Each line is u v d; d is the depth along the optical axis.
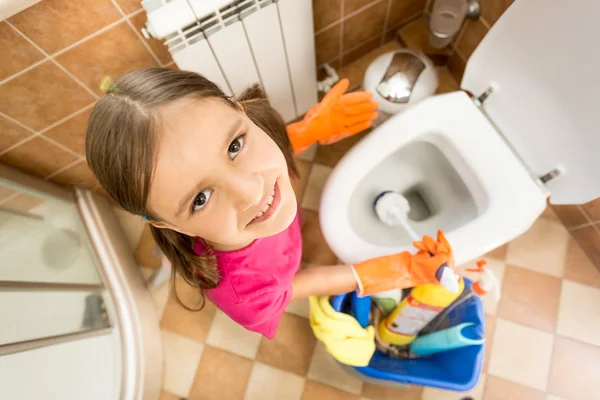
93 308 1.15
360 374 1.14
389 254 0.91
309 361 1.30
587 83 0.74
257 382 1.29
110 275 1.24
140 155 0.41
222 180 0.44
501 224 0.90
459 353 0.99
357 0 1.20
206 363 1.32
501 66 0.90
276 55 1.05
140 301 1.28
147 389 1.18
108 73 0.94
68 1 0.74
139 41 0.90
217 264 0.70
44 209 1.19
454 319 1.04
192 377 1.31
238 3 0.84
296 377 1.29
